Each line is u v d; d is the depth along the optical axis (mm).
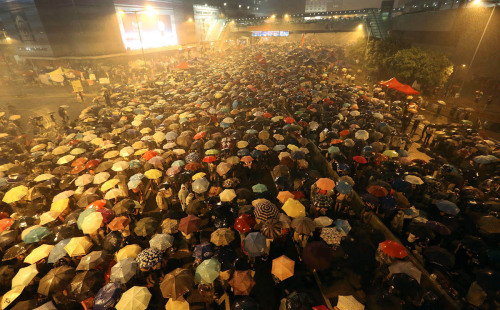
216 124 21312
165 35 70250
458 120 23469
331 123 19703
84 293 7312
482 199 11594
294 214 10000
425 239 9453
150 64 51562
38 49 50875
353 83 38312
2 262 10188
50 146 18344
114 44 55000
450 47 35969
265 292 9000
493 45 29891
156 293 8977
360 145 15906
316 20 71375
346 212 12203
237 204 11992
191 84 33906
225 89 30125
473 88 32000
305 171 14297
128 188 13258
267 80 31828
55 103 32812
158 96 28828
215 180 14789
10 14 49781
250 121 19703
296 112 21359
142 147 17078
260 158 15797
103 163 14461
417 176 12602
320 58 52188
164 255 9359
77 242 8922
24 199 13102
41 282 7551
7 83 41125
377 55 38031
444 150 17547
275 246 10664
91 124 22031
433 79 28797
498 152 15094
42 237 9719
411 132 20250
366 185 14414
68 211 12242
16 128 22953
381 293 6910
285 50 70688
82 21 48594
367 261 10008
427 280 8547
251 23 86312
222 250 8555
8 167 15555
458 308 7547
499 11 28859
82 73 42531
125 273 7754
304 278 9391
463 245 9109
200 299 8734
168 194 12438
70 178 14742
